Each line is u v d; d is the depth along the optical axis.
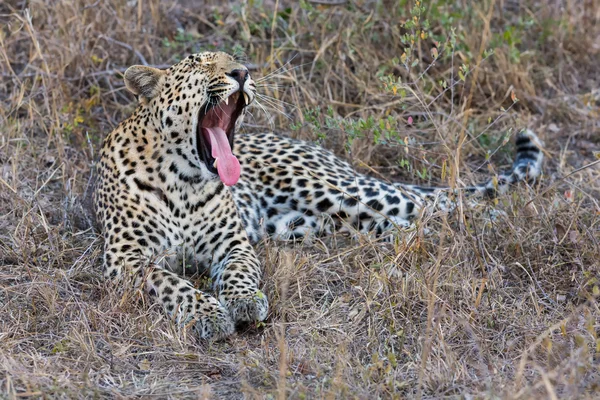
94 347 8.20
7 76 13.30
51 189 11.66
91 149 11.74
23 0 14.52
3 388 7.37
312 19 14.19
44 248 10.05
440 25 14.24
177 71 9.64
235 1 15.06
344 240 10.91
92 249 10.27
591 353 8.07
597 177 11.48
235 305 8.87
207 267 10.10
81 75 13.23
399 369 7.99
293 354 8.16
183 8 15.00
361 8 14.67
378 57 14.15
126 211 9.65
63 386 7.43
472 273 9.59
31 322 8.64
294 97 13.05
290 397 7.32
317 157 11.48
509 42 13.81
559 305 9.16
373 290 9.18
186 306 8.83
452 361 7.88
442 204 10.93
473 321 8.70
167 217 9.77
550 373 7.20
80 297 9.22
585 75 15.05
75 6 13.57
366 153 12.58
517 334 8.63
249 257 9.78
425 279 9.09
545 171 12.48
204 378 7.86
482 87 14.05
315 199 11.11
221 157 9.48
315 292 9.62
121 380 7.74
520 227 10.34
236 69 9.38
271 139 11.66
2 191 11.12
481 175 12.33
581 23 15.58
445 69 13.91
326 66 13.73
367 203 11.11
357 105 13.08
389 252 10.02
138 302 8.95
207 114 9.91
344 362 7.83
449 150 9.93
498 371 7.89
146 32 14.05
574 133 13.59
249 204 11.04
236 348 8.52
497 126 13.45
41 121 12.45
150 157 9.70
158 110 9.65
